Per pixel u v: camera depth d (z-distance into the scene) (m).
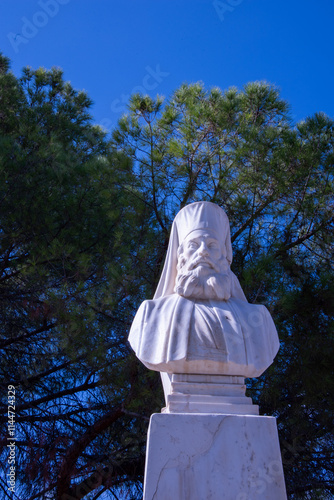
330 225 6.73
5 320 7.18
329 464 6.34
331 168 6.72
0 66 10.08
